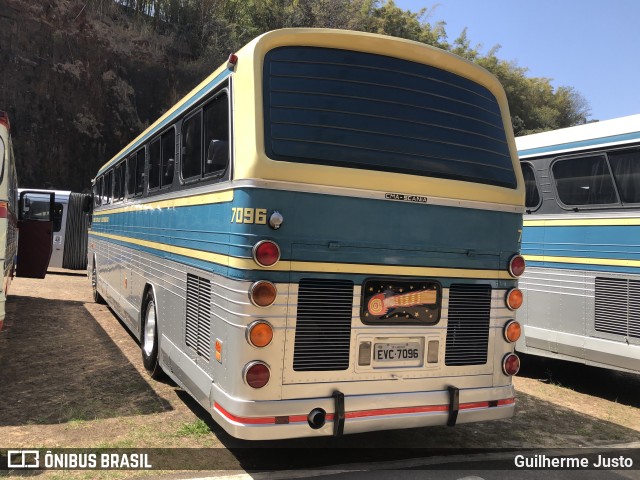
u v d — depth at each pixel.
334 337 3.57
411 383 3.81
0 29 25.47
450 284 3.96
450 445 4.65
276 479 3.78
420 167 3.91
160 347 5.26
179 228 4.76
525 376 7.22
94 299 10.83
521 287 7.01
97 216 10.65
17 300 10.48
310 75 3.73
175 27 31.86
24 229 10.06
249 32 32.25
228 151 3.74
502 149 4.41
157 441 4.28
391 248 3.73
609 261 6.04
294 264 3.45
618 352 5.88
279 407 3.39
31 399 5.11
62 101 26.89
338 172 3.57
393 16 37.12
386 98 3.93
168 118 5.34
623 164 6.00
